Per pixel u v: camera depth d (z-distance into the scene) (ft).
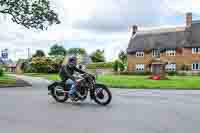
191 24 175.94
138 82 78.23
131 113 26.25
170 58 170.91
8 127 20.33
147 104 32.55
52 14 79.25
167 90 54.60
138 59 180.14
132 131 19.24
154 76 104.73
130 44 185.47
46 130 19.48
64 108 29.22
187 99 38.04
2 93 45.52
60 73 34.04
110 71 174.50
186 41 167.84
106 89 31.32
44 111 27.27
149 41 180.14
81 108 29.19
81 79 32.48
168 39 175.22
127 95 43.11
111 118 23.81
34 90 52.03
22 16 75.51
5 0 72.28
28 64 220.64
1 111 27.17
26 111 27.20
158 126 20.77
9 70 273.95
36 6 75.87
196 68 163.73
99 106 30.73
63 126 20.74
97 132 18.97
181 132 18.97
